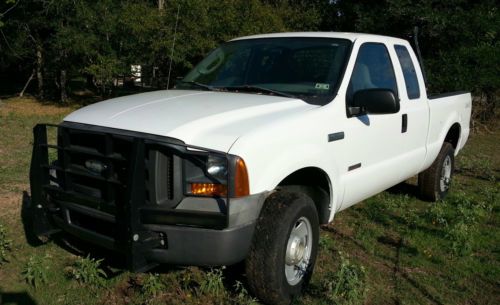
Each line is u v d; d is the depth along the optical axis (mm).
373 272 4512
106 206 3434
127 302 3803
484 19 12492
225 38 13281
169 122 3469
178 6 11797
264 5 15492
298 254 3850
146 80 15789
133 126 3479
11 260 4383
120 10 14992
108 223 3523
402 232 5523
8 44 16438
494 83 12359
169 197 3334
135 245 3246
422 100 5773
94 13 14812
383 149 4957
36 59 18266
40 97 19000
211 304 3816
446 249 5090
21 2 15789
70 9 15211
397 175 5398
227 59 5059
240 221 3314
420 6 12977
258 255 3518
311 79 4504
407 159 5477
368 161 4734
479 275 4578
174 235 3273
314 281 4215
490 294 4242
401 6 13148
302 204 3709
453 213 6160
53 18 15898
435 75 12336
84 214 3576
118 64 14969
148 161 3309
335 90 4359
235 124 3553
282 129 3652
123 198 3350
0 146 8930
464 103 7020
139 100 4113
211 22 13250
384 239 5320
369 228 5566
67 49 15469
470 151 10875
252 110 3793
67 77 18688
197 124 3457
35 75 21250
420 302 4039
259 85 4609
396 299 4062
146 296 3844
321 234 5328
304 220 3844
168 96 4254
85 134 3621
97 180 3564
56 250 4602
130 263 3262
